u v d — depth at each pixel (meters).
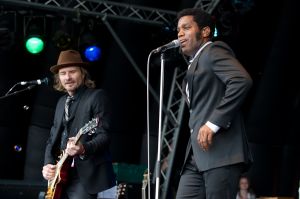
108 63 11.17
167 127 10.63
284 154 11.88
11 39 9.79
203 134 4.48
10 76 10.92
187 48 4.86
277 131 11.76
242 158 4.55
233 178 4.57
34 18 9.79
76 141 5.58
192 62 4.76
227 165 4.55
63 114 6.04
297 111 11.62
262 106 11.58
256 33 11.30
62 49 9.92
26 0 9.68
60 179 5.77
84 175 5.71
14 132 11.19
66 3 9.90
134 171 9.24
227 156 4.55
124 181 9.15
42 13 9.85
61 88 6.31
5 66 10.84
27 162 11.09
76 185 5.80
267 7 11.07
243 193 10.49
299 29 11.12
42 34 9.80
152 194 9.97
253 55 11.46
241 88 4.47
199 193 4.75
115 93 11.30
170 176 10.12
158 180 5.12
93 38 9.93
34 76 11.23
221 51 4.65
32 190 8.42
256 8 10.99
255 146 11.77
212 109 4.63
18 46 10.04
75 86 6.04
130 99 11.41
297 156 11.84
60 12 9.82
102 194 7.42
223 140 4.58
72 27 9.90
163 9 10.70
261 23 11.25
